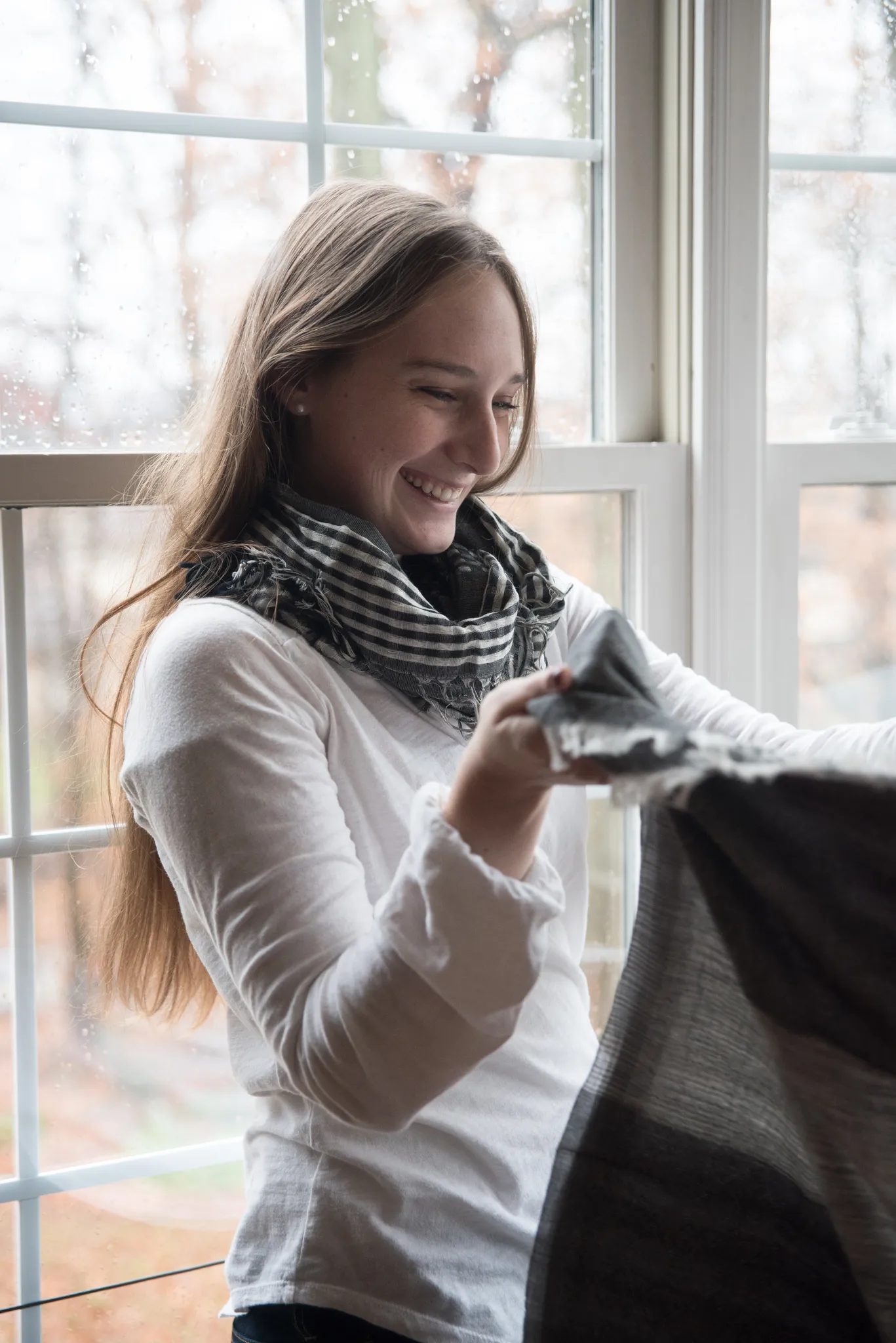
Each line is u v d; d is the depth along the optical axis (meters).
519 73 1.39
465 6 1.36
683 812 0.63
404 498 1.04
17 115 1.22
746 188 1.39
